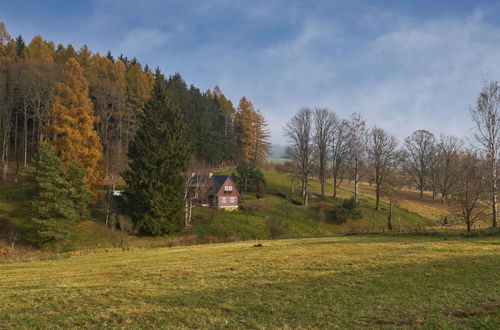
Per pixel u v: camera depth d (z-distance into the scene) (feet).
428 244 69.72
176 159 134.72
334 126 202.59
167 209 127.03
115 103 204.85
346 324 28.02
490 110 102.78
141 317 30.91
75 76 137.69
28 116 182.70
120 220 115.85
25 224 114.93
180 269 52.80
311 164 201.05
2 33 205.46
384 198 210.59
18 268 61.57
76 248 104.99
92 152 136.36
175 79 313.73
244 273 48.14
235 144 307.37
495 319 26.78
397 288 37.73
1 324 29.99
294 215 164.86
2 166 167.53
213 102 338.95
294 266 51.80
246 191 205.77
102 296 38.06
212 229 135.85
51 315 32.07
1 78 163.73
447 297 33.78
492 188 100.07
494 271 43.27
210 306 33.60
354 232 110.73
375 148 186.19
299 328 27.50
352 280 42.14
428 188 251.80
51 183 111.45
